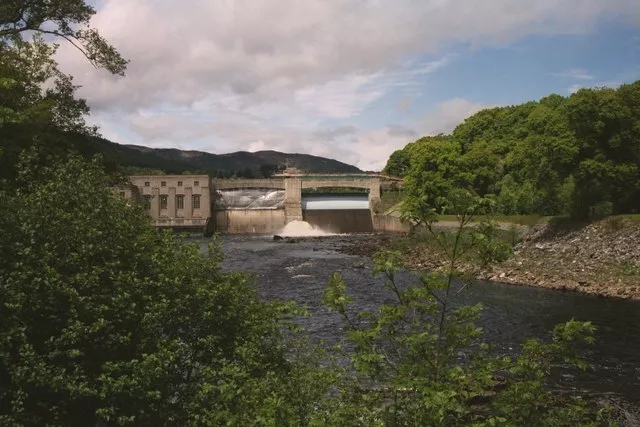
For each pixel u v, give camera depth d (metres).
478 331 6.95
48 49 23.88
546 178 56.06
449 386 6.49
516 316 32.22
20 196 12.04
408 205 7.08
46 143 21.25
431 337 6.73
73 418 10.94
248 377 10.75
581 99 51.62
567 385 19.89
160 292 11.84
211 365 11.69
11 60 22.20
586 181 54.44
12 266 10.23
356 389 8.70
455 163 91.31
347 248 75.69
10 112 15.01
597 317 31.92
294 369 10.34
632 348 24.98
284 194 116.12
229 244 83.94
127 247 12.34
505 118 112.81
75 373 9.88
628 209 56.44
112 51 26.44
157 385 10.66
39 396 10.20
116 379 10.52
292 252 72.06
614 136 51.56
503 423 6.86
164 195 105.94
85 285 10.68
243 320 12.78
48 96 25.17
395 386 6.52
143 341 11.30
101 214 12.34
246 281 14.34
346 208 115.88
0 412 9.98
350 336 6.96
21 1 23.84
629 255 45.25
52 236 11.27
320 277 48.78
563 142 52.25
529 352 7.17
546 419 7.03
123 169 26.67
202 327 12.35
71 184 12.59
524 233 60.19
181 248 13.80
